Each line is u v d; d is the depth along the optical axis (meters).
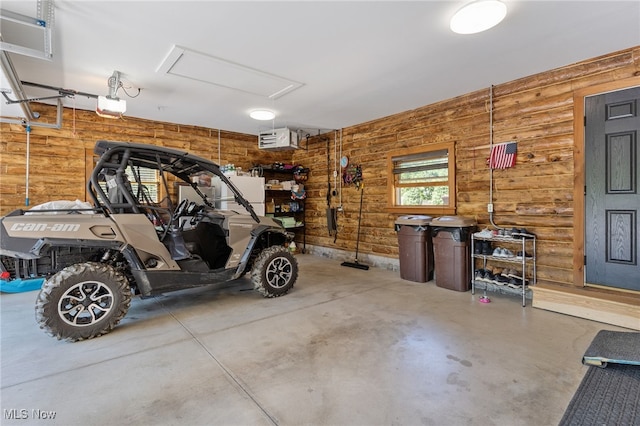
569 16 2.58
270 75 3.73
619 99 3.20
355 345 2.58
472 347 2.53
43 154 4.83
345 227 6.46
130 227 2.99
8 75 3.24
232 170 6.20
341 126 6.29
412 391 1.95
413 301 3.75
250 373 2.17
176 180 5.96
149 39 2.90
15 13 2.47
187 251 3.35
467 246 4.17
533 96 3.79
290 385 2.02
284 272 4.05
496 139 4.13
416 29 2.76
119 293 2.86
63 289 2.62
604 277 3.32
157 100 4.61
